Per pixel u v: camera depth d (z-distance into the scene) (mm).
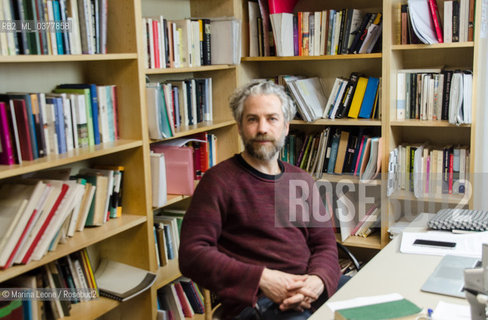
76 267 2211
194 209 1876
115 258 2549
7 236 1828
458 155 2904
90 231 2229
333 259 1974
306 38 3109
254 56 3256
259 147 1896
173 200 2598
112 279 2441
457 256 1847
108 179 2307
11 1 1830
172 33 2689
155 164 2441
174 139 2793
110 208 2381
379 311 1397
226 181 1889
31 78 2199
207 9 3117
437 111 2896
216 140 3160
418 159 2971
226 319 1887
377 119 3043
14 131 1868
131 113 2367
